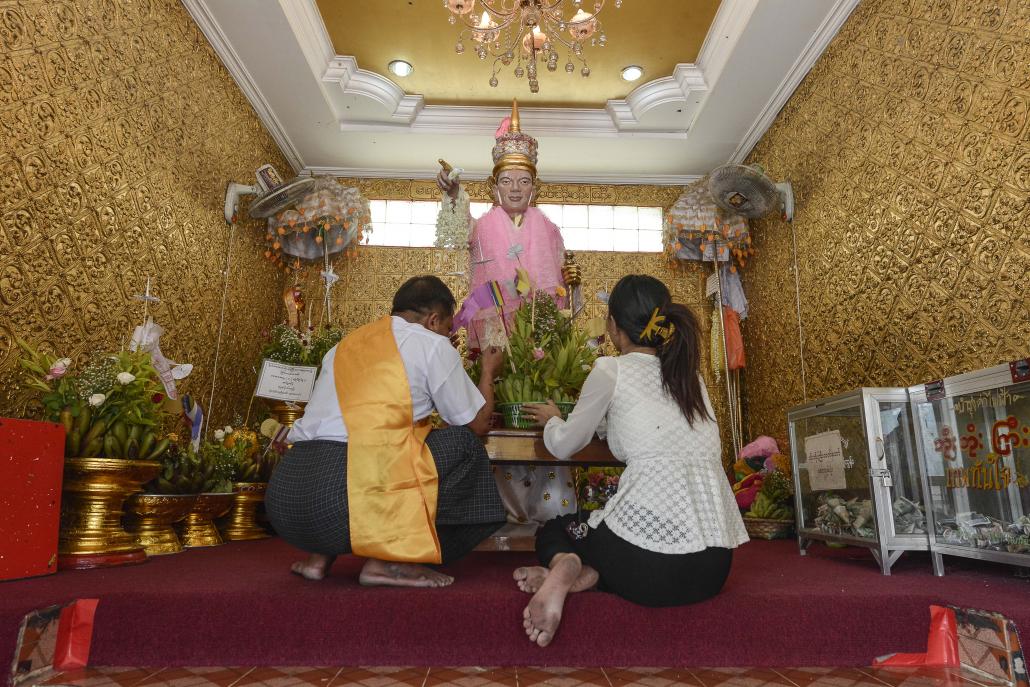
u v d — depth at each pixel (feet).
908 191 11.94
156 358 11.22
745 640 5.67
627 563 5.57
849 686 5.12
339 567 7.73
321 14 15.89
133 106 11.94
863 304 13.44
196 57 14.46
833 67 14.88
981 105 10.08
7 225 8.81
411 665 5.47
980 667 5.55
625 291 6.46
